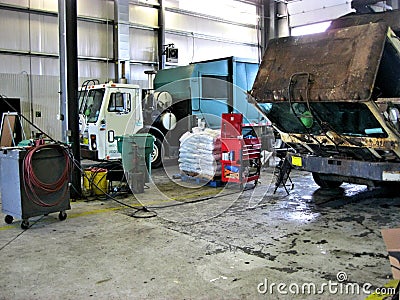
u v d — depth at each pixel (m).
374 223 4.72
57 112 11.78
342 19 5.69
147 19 13.57
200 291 2.97
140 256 3.72
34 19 11.23
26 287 3.09
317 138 5.32
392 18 5.18
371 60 4.11
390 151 4.71
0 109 10.29
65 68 6.02
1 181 4.90
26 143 5.64
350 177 5.59
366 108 4.35
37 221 5.01
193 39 14.77
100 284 3.12
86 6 12.23
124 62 12.83
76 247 4.00
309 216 5.09
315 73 4.53
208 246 3.98
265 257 3.65
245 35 16.36
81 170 6.18
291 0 15.61
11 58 10.95
